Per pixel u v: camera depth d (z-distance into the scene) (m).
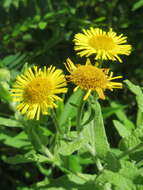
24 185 0.28
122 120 0.25
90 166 0.26
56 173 0.27
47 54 0.29
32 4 0.28
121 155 0.19
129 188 0.17
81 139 0.18
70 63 0.19
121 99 0.31
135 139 0.18
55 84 0.19
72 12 0.29
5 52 0.29
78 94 0.22
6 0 0.29
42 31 0.31
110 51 0.20
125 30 0.29
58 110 0.23
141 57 0.31
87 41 0.20
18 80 0.20
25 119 0.20
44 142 0.21
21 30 0.27
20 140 0.23
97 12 0.31
